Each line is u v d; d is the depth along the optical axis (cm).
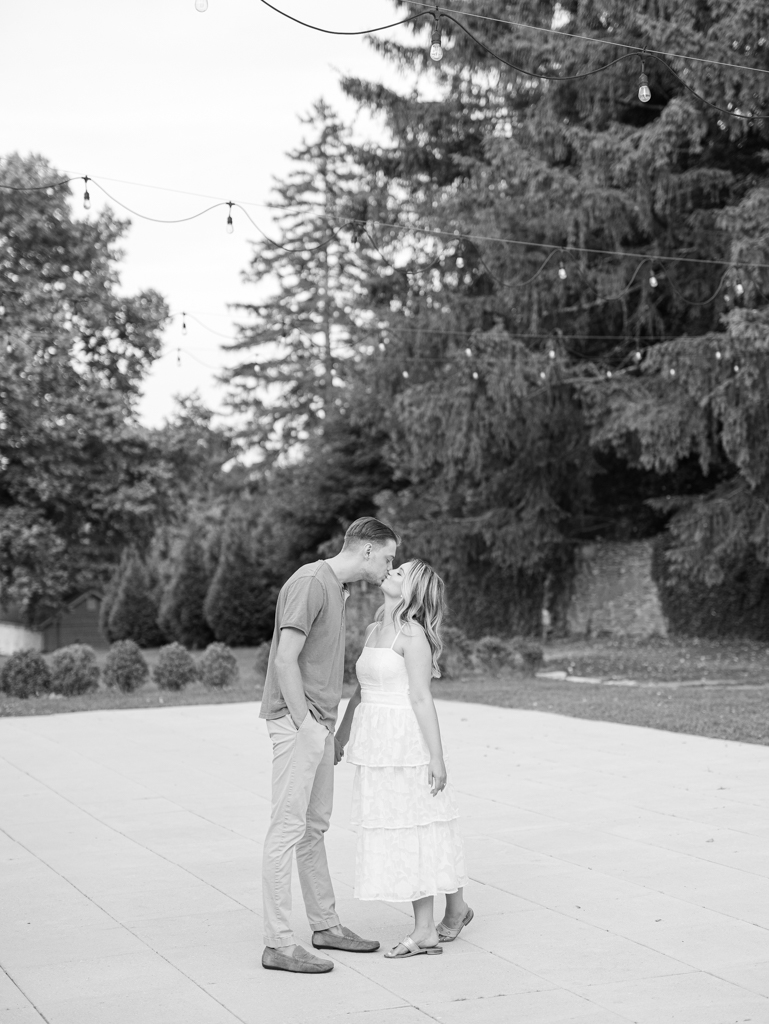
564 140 2269
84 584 3030
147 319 2898
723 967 498
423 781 531
